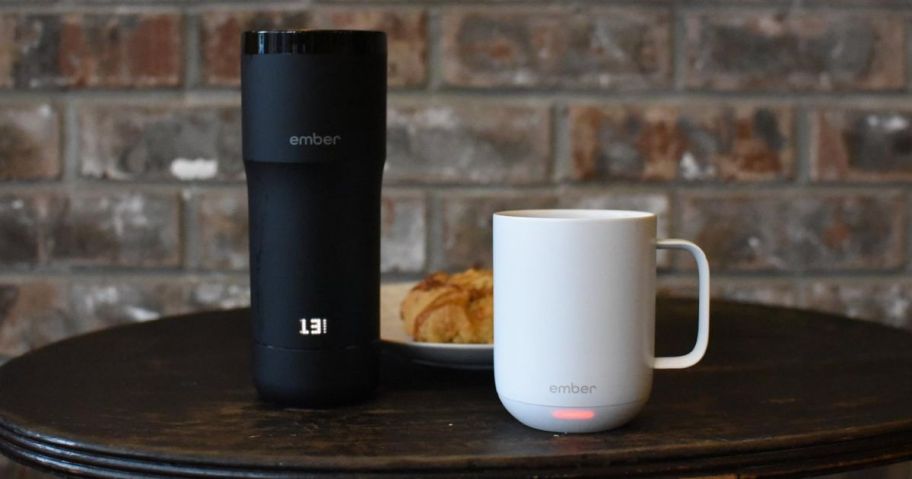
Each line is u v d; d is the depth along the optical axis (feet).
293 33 1.86
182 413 1.90
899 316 4.06
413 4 3.92
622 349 1.75
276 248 1.90
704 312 1.86
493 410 1.93
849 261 4.05
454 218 3.98
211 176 3.98
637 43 3.95
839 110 4.00
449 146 3.96
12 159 3.96
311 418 1.87
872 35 3.98
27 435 1.78
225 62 3.93
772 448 1.68
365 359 1.96
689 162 3.99
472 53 3.93
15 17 3.91
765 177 4.00
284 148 1.87
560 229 1.74
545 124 3.96
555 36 3.93
